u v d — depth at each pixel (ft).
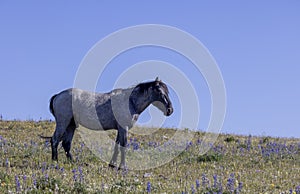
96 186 45.47
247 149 72.28
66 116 57.62
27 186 43.98
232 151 69.97
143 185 47.78
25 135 75.72
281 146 74.08
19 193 41.98
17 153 60.95
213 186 46.60
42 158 58.59
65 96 57.82
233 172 57.06
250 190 47.34
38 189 43.34
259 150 71.41
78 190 43.86
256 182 51.26
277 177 55.21
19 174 48.85
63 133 57.72
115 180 48.83
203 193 44.50
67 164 55.52
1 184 44.09
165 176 54.08
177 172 56.65
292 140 83.76
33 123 84.79
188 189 46.16
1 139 69.67
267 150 70.74
